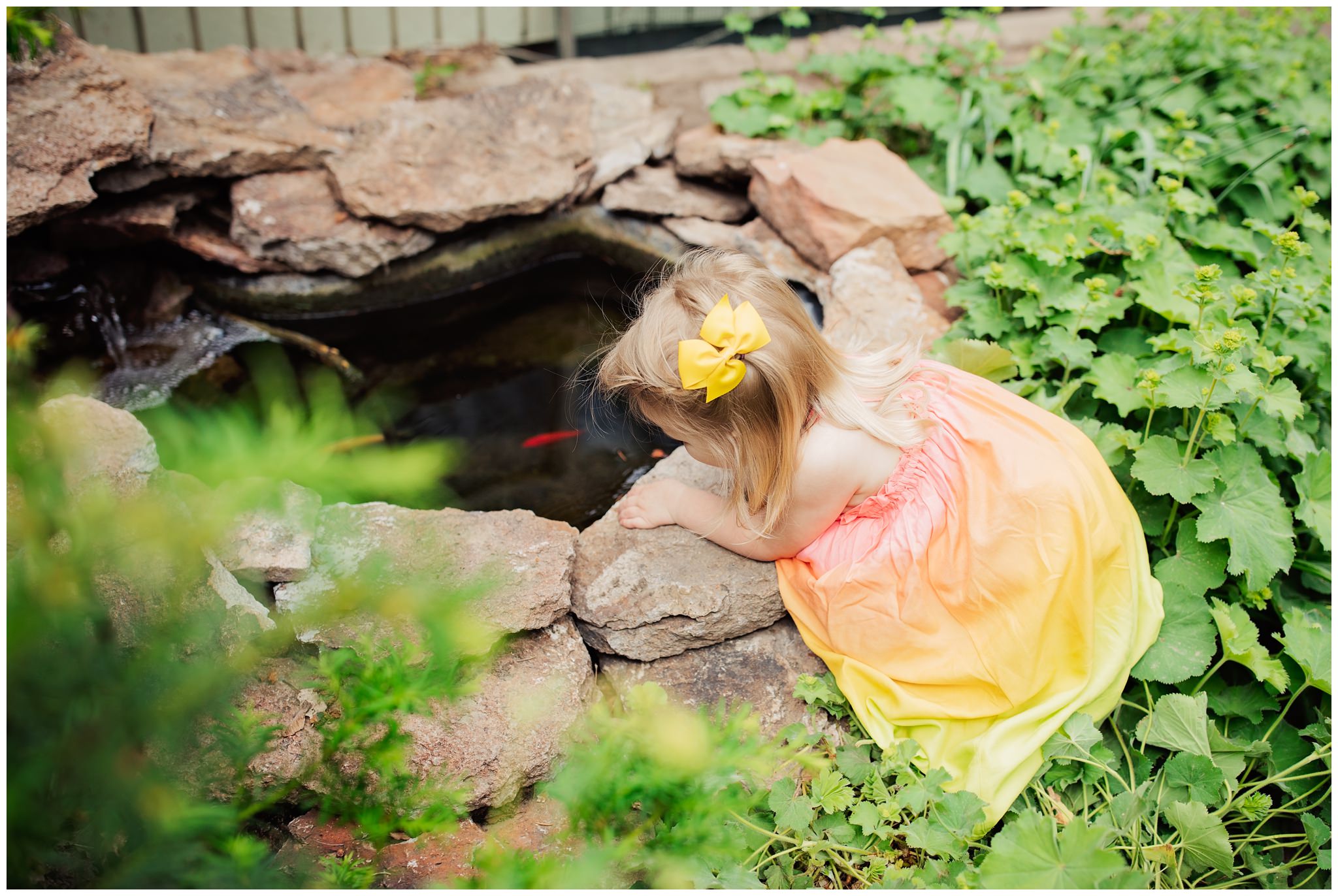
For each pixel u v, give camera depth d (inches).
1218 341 75.1
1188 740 66.7
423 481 29.6
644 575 72.9
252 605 63.6
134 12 131.7
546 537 72.7
